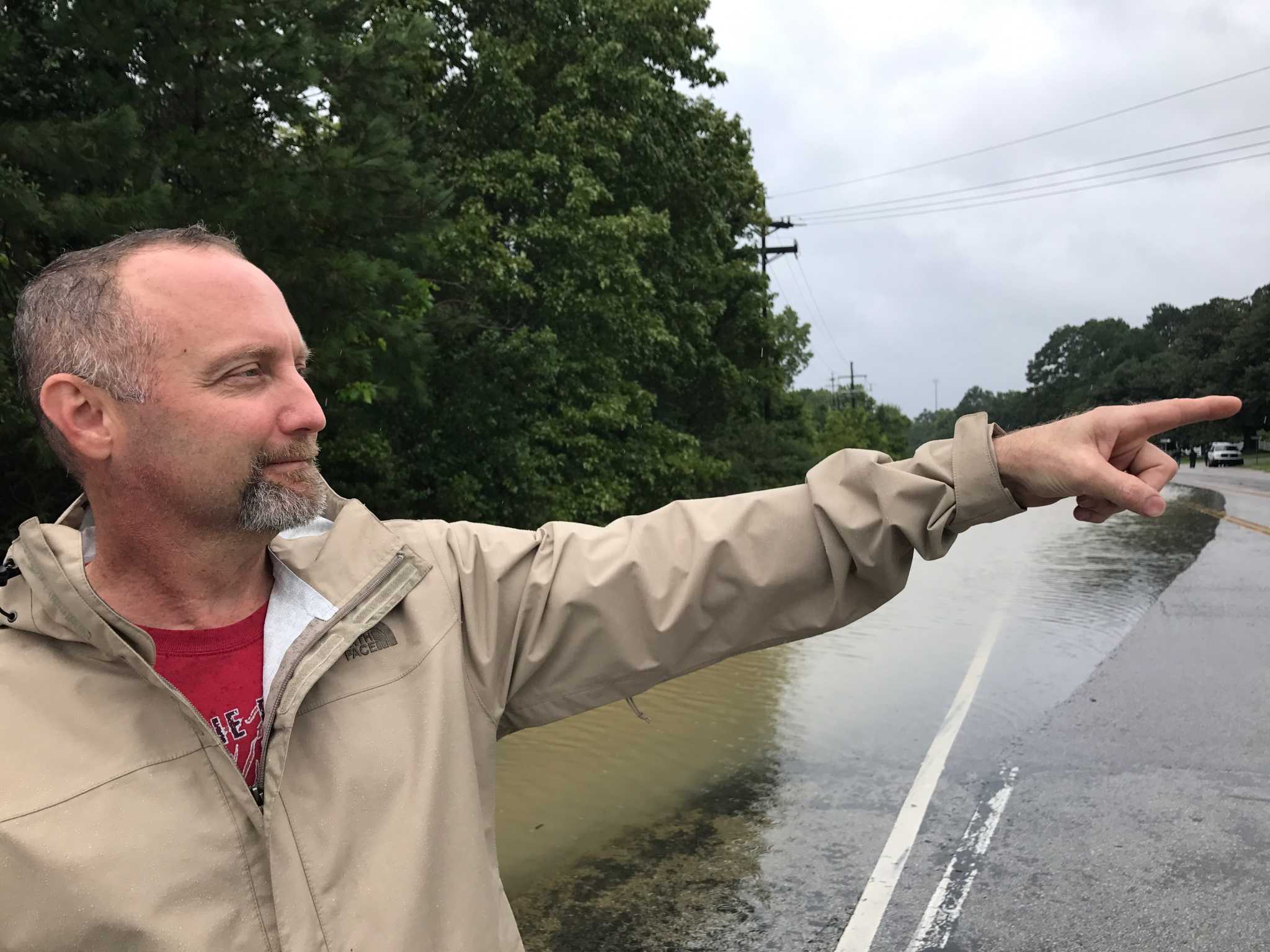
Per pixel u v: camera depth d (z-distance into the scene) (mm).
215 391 1080
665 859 3916
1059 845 3914
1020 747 5230
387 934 1009
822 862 3838
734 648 1391
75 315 1079
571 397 14133
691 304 18422
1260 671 6730
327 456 10461
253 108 6316
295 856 1011
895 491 1262
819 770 4973
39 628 1032
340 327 6207
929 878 3670
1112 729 5492
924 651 7922
